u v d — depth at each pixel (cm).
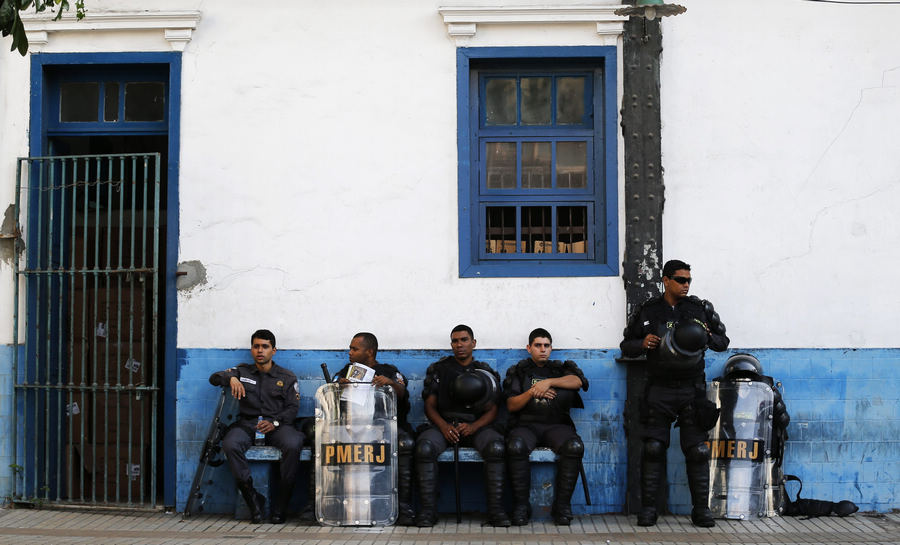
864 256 757
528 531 678
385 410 695
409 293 762
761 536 662
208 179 770
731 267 756
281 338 763
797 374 751
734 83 763
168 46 777
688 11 766
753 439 707
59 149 806
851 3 766
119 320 747
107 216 779
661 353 684
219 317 763
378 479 690
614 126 768
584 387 732
